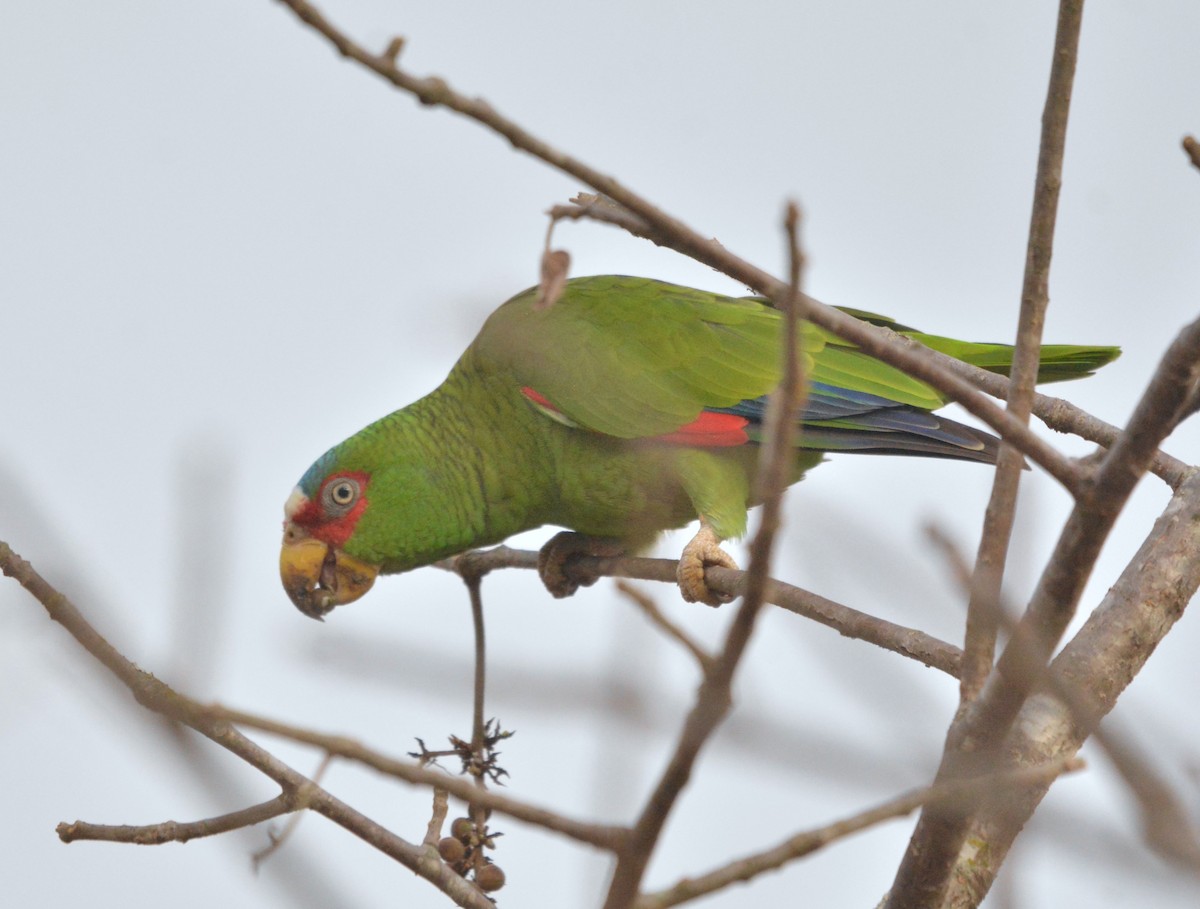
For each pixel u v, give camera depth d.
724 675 3.74
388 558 11.55
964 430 11.14
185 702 3.85
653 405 11.19
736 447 11.26
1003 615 3.82
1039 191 5.95
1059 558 4.82
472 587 8.78
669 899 4.18
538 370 11.34
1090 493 4.68
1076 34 5.87
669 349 11.37
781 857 4.17
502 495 11.73
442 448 11.59
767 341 11.49
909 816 4.20
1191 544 7.13
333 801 6.43
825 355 11.44
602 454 11.36
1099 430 8.64
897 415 11.23
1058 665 6.81
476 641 8.77
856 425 11.20
